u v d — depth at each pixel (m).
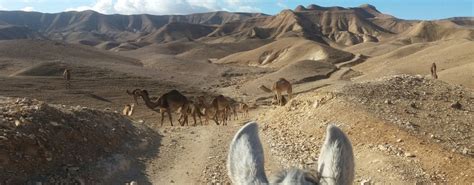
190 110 25.11
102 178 12.48
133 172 13.45
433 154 14.12
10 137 11.72
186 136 17.95
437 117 18.73
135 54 158.50
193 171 13.71
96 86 58.28
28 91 50.56
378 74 64.88
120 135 15.59
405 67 67.31
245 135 2.53
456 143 15.30
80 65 76.62
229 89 65.75
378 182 13.05
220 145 16.50
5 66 83.62
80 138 13.70
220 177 13.19
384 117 17.67
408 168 13.59
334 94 21.11
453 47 76.31
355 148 15.66
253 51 153.12
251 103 43.88
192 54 179.38
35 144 12.09
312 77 72.38
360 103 19.75
